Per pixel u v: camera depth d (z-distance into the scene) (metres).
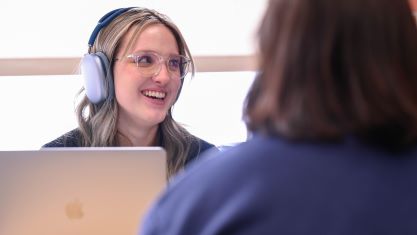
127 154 1.15
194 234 0.65
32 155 1.15
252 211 0.63
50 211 1.15
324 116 0.66
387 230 0.63
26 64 2.43
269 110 0.68
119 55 1.74
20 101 2.49
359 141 0.67
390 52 0.66
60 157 1.15
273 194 0.64
